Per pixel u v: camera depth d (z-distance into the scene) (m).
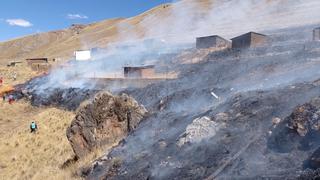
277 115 15.70
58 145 29.48
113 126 22.12
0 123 45.53
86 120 22.27
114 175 16.62
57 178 19.44
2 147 31.02
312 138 12.57
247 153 13.62
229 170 12.99
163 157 16.00
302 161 11.89
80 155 22.03
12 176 24.31
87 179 17.64
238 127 15.91
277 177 11.45
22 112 52.62
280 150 13.10
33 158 27.41
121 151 18.83
